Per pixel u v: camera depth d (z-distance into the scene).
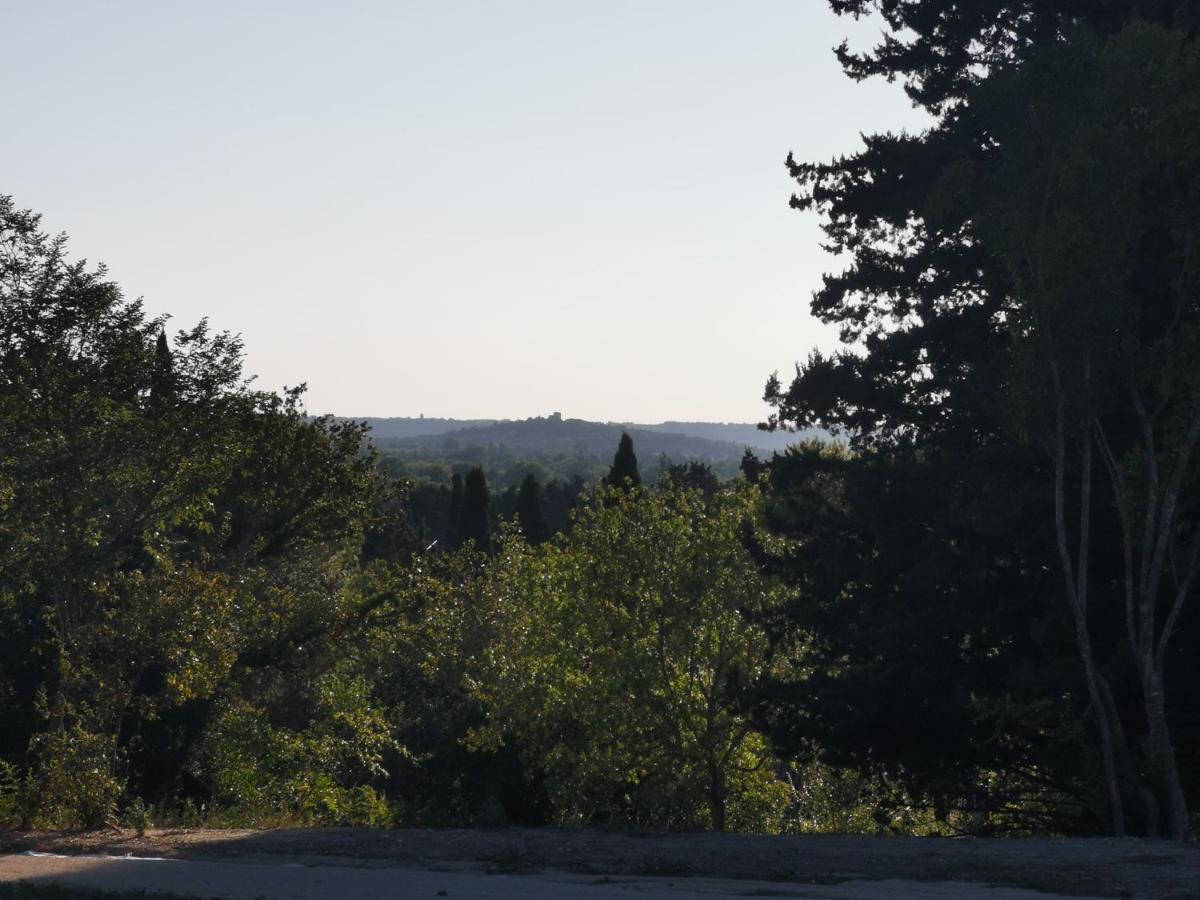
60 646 24.95
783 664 35.06
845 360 30.53
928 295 29.14
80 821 21.38
